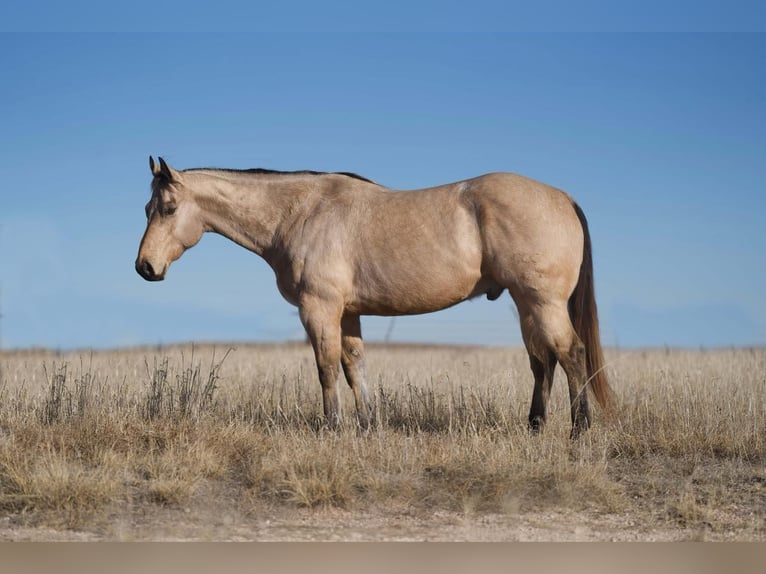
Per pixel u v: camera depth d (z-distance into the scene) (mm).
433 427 8391
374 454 6902
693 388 9039
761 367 11609
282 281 8414
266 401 9352
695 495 6211
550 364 7914
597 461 6781
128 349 20109
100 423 7812
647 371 11109
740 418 7957
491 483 6270
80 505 5805
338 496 6047
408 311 8016
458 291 7703
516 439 7238
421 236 7664
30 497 5875
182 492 6066
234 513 5879
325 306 7996
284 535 5340
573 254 7504
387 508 5996
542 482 6305
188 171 8930
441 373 11250
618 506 5918
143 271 8680
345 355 8492
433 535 5340
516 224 7359
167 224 8727
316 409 9125
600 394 7691
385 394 9133
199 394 8906
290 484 6145
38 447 7148
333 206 8188
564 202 7629
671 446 7344
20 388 9438
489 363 13883
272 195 8578
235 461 7027
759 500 6082
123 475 6559
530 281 7352
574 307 7785
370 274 7879
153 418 8273
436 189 7887
